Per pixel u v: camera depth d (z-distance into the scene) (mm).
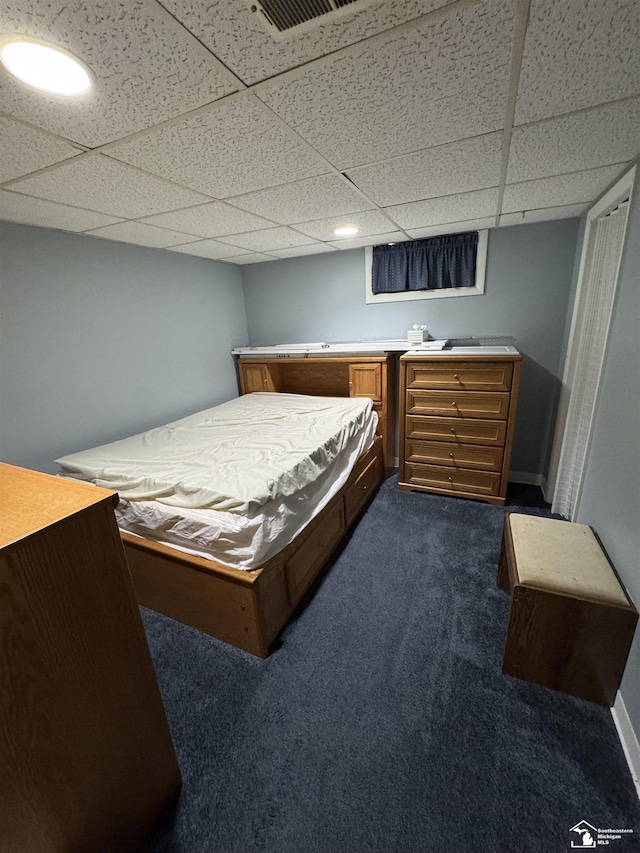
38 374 2100
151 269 2756
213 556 1575
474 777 1165
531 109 1057
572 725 1304
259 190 1646
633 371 1389
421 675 1510
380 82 908
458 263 2875
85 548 823
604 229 2047
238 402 3287
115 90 878
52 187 1478
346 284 3338
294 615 1830
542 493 2914
